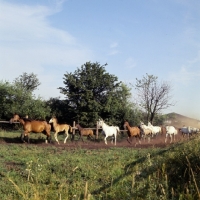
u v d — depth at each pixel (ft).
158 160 36.68
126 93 157.79
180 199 23.93
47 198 28.53
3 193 32.78
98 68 150.00
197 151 33.91
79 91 147.43
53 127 86.28
